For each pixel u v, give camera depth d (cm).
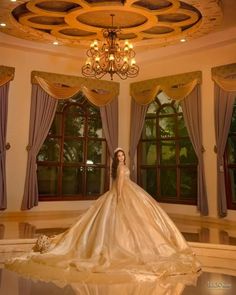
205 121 775
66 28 691
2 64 786
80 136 880
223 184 721
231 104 726
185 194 814
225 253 522
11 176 776
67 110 867
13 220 762
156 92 850
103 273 409
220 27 711
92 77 874
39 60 829
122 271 411
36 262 449
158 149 868
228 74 734
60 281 393
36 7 594
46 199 820
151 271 414
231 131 746
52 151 845
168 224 495
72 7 608
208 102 774
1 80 763
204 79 785
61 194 843
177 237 487
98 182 897
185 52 804
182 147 830
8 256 511
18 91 799
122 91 909
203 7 568
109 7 594
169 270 421
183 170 823
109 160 898
